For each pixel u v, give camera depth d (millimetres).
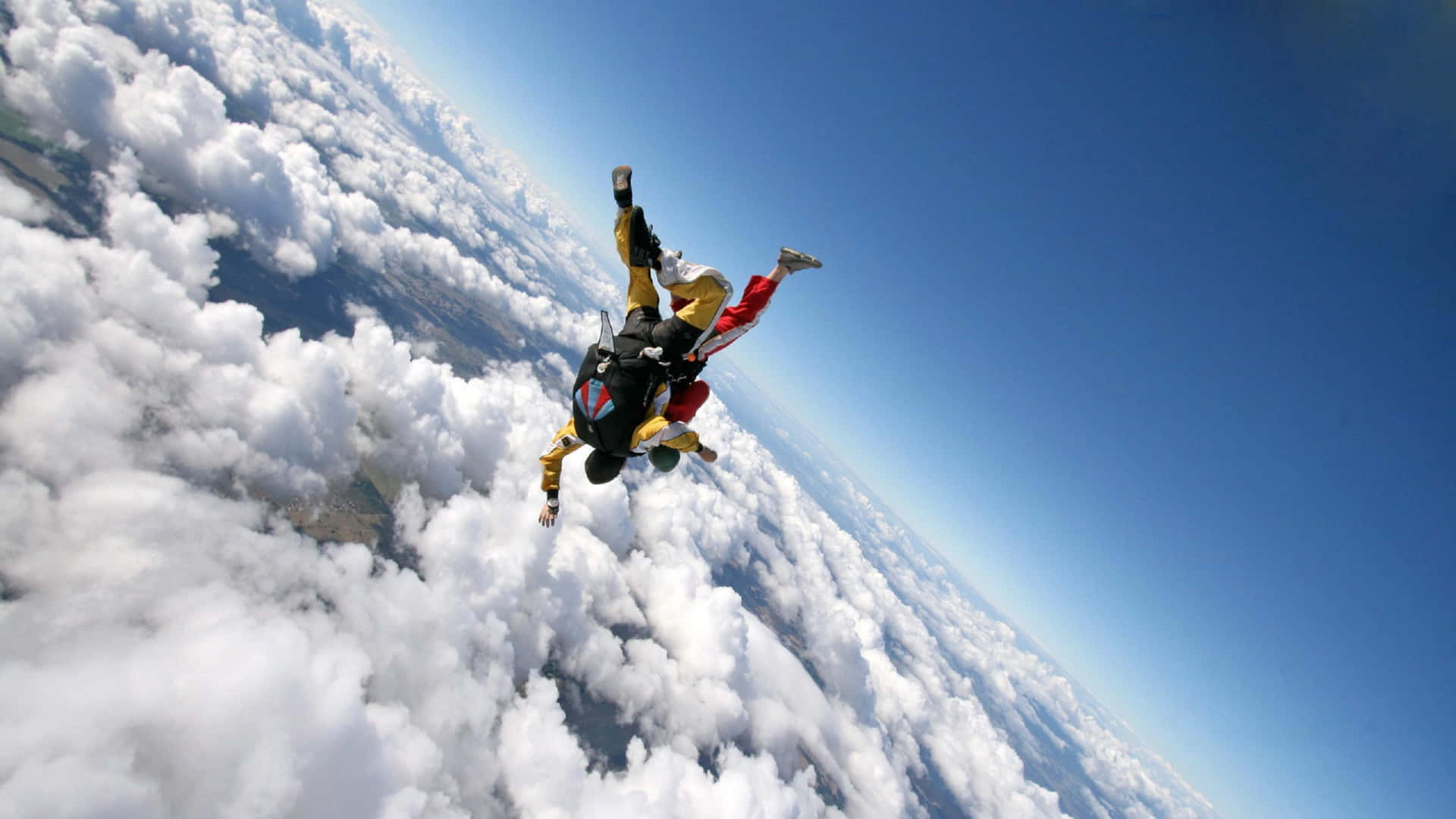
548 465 4887
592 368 4195
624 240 4203
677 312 4398
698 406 4496
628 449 4211
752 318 4465
